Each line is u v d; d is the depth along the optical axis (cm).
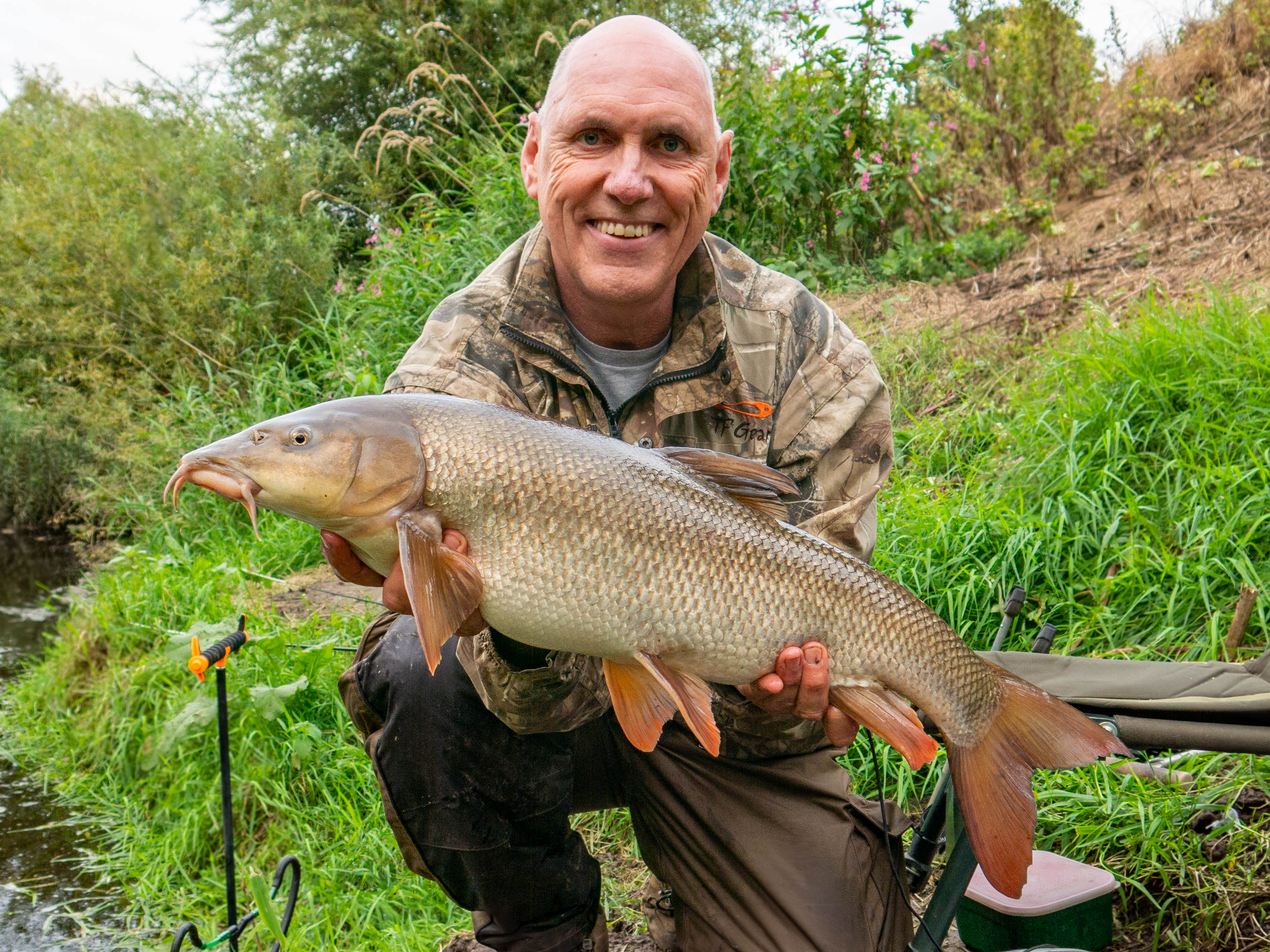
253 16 441
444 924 119
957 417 188
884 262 261
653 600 69
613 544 69
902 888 86
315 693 163
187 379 333
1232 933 89
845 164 271
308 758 151
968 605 140
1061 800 109
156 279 358
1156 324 167
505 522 67
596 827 129
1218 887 92
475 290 92
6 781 182
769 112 269
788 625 72
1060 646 133
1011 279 242
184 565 225
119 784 175
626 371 94
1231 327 162
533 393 89
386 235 290
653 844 91
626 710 71
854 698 74
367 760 150
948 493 165
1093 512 144
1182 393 155
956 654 75
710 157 89
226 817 83
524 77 403
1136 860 99
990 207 295
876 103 276
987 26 337
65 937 133
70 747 190
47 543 346
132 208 373
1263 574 128
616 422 91
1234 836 97
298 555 231
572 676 77
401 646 83
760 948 84
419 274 255
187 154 377
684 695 70
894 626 75
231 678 164
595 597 69
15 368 374
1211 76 312
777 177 261
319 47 429
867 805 94
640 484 70
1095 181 288
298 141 414
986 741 74
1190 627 128
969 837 75
